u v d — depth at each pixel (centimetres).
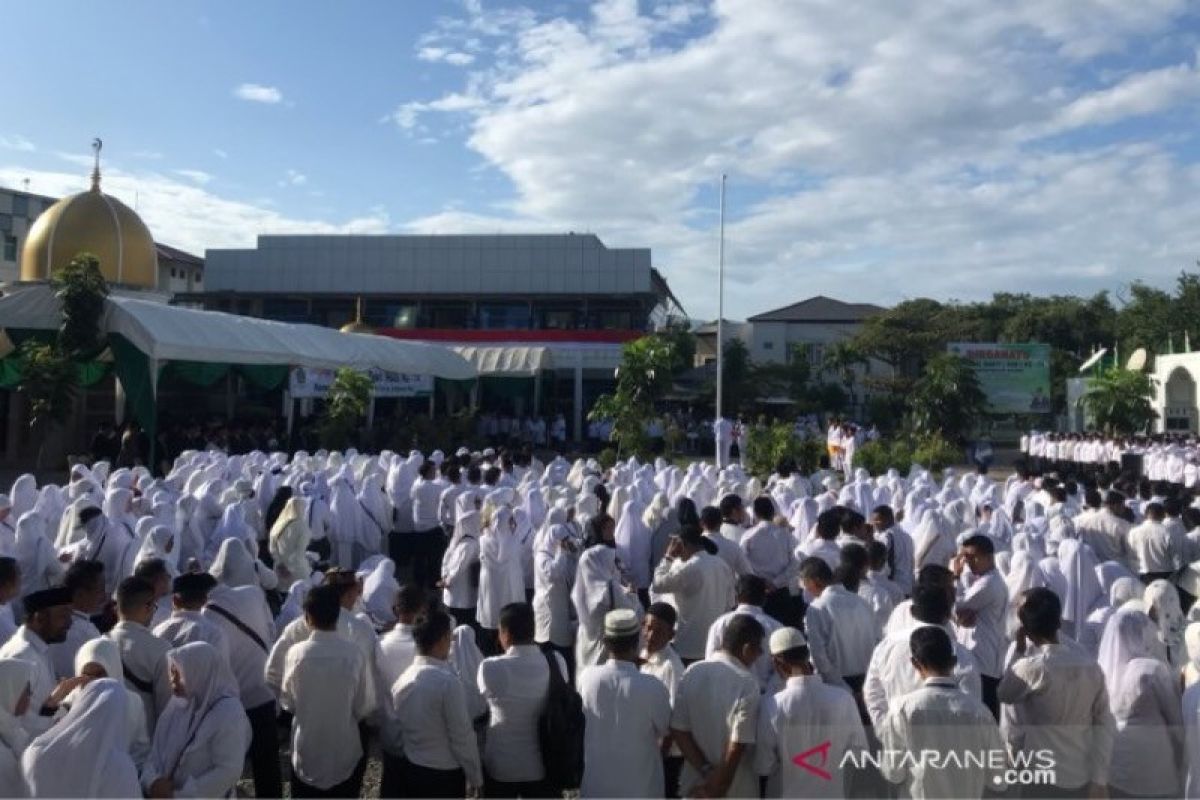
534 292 4803
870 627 610
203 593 550
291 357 2378
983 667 620
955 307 5781
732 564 788
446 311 4956
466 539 980
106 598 717
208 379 2536
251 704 575
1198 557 1012
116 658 453
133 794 385
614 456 2377
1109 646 527
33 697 453
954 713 431
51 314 2038
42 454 2266
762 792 457
